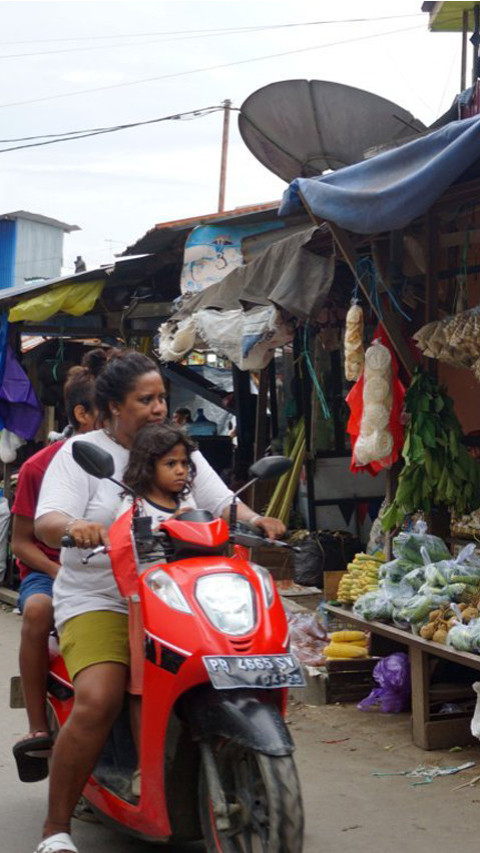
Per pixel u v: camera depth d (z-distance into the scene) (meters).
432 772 4.89
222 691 3.22
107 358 4.46
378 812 4.38
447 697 5.34
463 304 6.28
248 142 7.66
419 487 5.80
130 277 10.09
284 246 6.54
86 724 3.49
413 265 6.48
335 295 7.56
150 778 3.41
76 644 3.58
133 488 3.62
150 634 3.31
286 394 9.18
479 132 4.80
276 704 3.35
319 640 6.73
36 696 4.05
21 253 32.03
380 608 5.55
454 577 5.35
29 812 4.45
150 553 3.52
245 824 3.32
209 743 3.31
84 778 3.54
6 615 9.53
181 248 9.56
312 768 4.99
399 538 5.85
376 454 5.93
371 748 5.30
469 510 6.03
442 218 6.38
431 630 5.14
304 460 8.52
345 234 5.75
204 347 7.80
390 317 5.96
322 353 8.46
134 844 4.09
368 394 5.93
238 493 3.73
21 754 4.06
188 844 4.09
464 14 9.68
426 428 5.74
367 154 6.79
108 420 3.90
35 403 10.43
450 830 4.17
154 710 3.33
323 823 4.26
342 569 7.91
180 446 3.61
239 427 9.99
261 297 6.56
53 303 9.77
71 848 3.48
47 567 4.13
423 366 6.25
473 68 9.26
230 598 3.27
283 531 3.69
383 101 7.67
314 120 7.64
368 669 6.29
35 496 4.24
